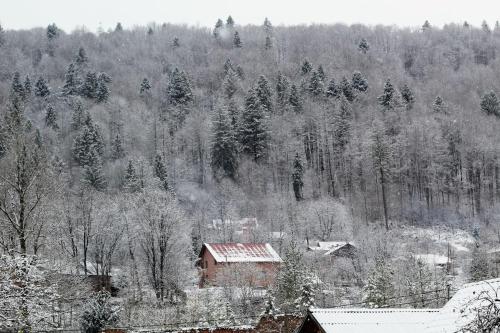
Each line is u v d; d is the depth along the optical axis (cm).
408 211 13788
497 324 1830
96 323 4856
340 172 15275
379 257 7706
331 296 6925
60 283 5538
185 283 7444
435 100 18400
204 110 18875
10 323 3116
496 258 8894
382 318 3206
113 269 8188
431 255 9619
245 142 15238
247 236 10762
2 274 3088
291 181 14662
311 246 10469
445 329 2947
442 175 14738
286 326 4822
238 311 6162
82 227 7256
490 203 14188
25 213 4584
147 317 5572
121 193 10906
